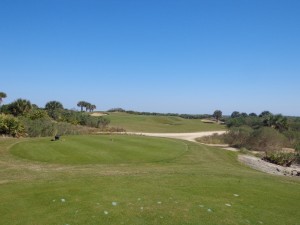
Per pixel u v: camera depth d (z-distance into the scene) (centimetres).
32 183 1254
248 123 7425
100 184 1261
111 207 990
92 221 878
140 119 9219
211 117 12938
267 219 955
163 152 2439
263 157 3331
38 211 948
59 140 2697
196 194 1182
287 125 6106
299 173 2523
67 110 6412
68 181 1296
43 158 2027
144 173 1537
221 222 905
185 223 888
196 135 6138
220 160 2434
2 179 1352
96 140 2808
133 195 1125
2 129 3158
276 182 1451
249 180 1457
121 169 1722
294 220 959
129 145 2644
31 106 5103
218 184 1348
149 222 885
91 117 5719
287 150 4222
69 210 959
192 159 2284
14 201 1034
